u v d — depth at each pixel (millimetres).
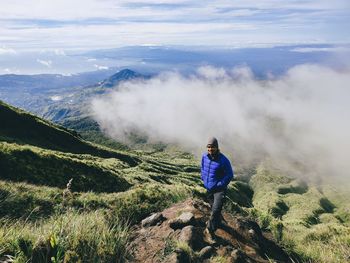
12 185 18219
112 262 5762
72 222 6121
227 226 8172
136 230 8305
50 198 16141
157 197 12406
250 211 13742
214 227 7207
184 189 14523
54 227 5840
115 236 6332
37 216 11570
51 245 5078
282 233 10461
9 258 4883
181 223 7652
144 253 6637
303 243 11219
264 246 8164
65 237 5504
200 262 6254
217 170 7422
